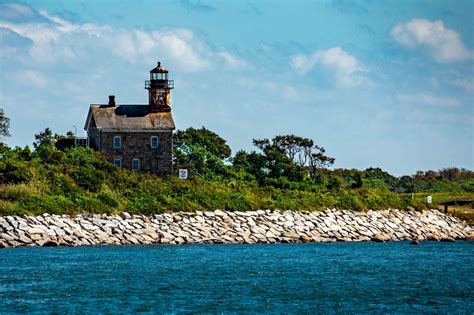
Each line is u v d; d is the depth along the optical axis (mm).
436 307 102188
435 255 151750
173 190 182500
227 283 114562
